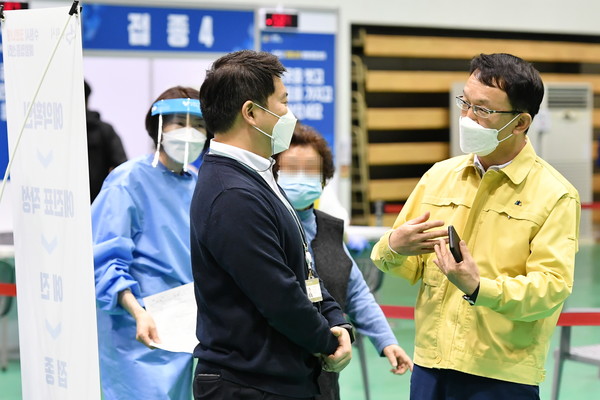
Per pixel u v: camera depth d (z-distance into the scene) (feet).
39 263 9.72
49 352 9.73
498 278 8.22
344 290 10.94
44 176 9.48
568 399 18.38
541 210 8.40
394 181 43.01
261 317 7.86
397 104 44.09
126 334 10.78
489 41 43.60
